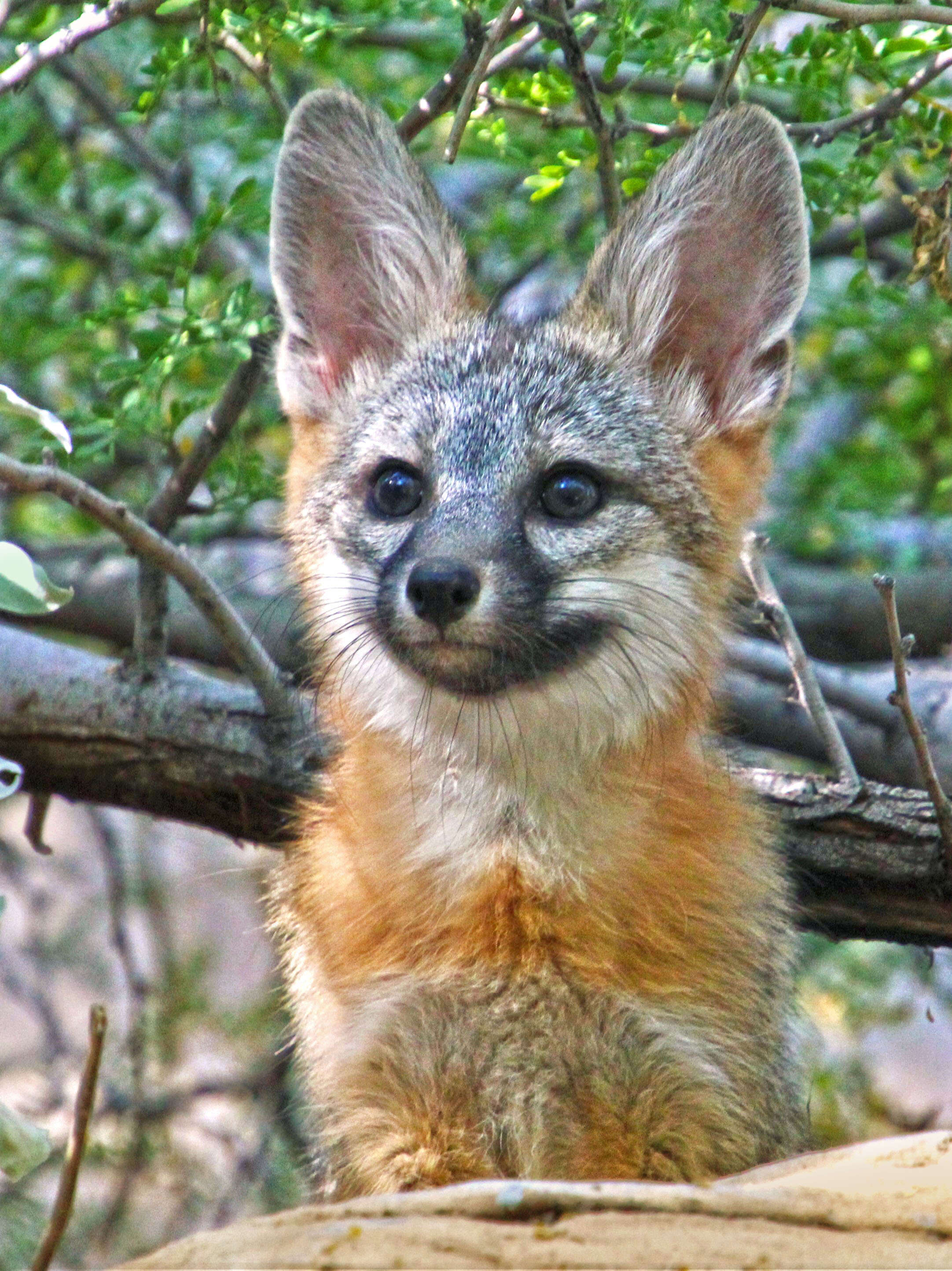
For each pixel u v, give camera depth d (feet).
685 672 30.37
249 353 32.35
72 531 53.62
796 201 30.94
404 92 46.44
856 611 48.06
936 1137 23.62
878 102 34.37
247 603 45.73
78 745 34.83
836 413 53.52
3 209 47.57
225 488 37.55
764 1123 29.09
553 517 30.01
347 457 31.71
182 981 53.06
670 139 36.60
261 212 36.58
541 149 40.01
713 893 29.55
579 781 29.68
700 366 32.45
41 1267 19.44
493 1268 19.74
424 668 29.14
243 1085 49.60
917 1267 19.54
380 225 33.91
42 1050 55.26
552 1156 27.66
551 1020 28.04
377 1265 19.85
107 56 48.60
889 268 46.80
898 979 51.80
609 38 35.63
